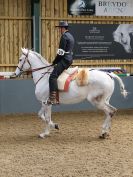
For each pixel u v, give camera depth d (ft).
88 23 45.55
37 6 43.37
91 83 31.17
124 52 47.11
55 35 44.83
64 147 29.01
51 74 31.14
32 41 44.11
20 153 27.48
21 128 36.11
